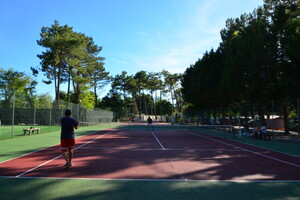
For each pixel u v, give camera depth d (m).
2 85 42.72
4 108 25.62
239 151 11.14
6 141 14.46
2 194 4.83
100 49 55.91
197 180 6.02
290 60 18.62
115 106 76.75
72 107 29.67
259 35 21.41
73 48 36.44
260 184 5.75
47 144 12.98
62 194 4.86
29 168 7.13
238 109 24.42
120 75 75.94
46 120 28.42
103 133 22.08
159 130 28.42
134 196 4.79
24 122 26.89
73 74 42.09
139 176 6.34
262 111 20.17
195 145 13.28
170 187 5.41
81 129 28.39
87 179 5.98
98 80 64.56
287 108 19.39
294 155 10.12
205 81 33.16
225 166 7.73
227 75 24.84
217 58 33.53
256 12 27.84
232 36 32.03
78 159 8.65
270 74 20.30
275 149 11.95
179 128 34.47
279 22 20.56
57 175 6.34
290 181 6.02
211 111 30.66
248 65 22.64
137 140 15.70
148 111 97.81
